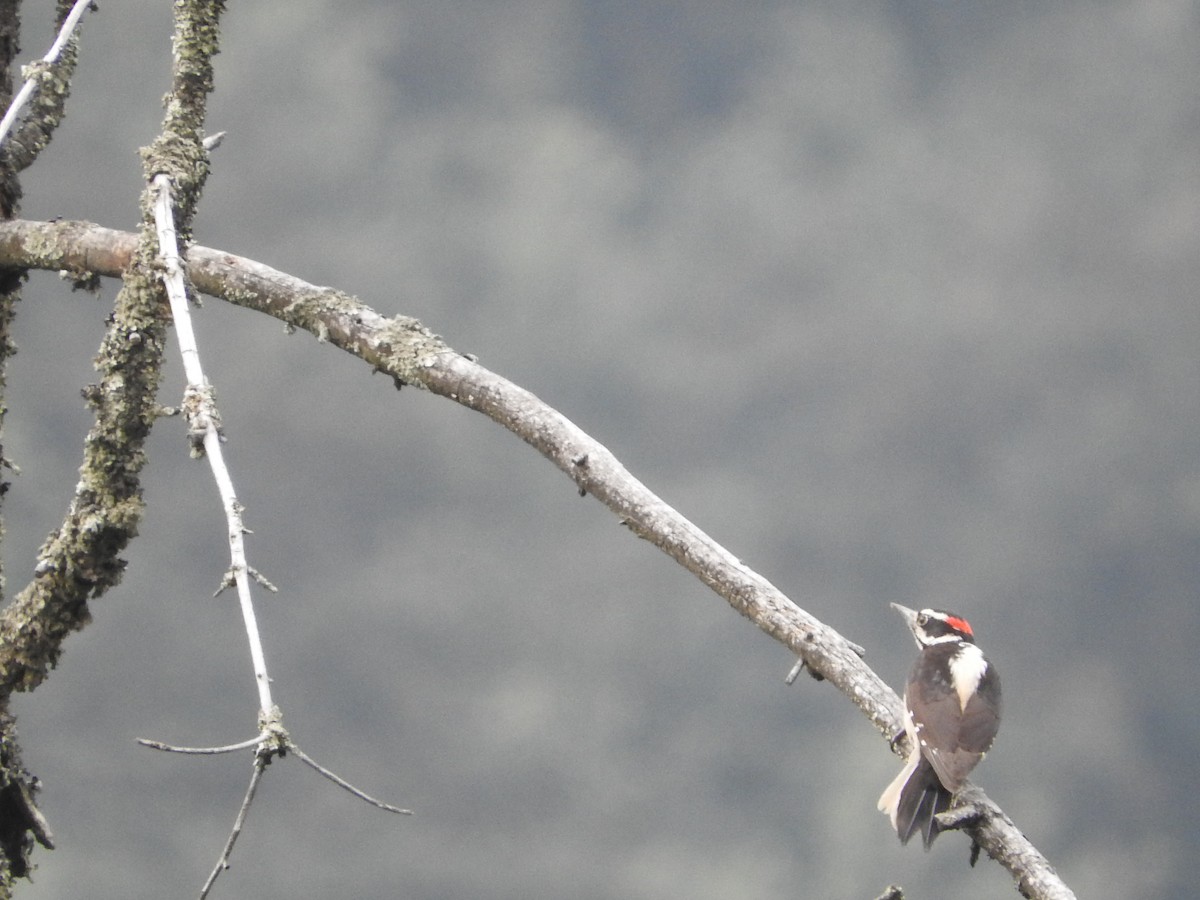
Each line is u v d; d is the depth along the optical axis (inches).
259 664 288.0
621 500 373.1
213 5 402.3
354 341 408.8
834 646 374.9
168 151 391.9
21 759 394.0
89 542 388.2
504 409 390.0
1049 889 337.7
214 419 329.1
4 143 444.5
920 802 379.2
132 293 387.9
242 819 275.7
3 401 437.7
